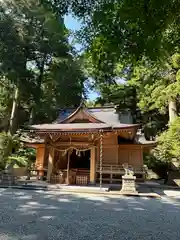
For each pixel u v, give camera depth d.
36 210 6.20
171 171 14.95
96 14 2.79
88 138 12.88
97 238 3.94
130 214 6.17
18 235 3.96
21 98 21.00
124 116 18.30
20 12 17.75
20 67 17.95
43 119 23.91
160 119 23.19
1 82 19.97
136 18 2.65
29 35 18.66
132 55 3.21
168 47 3.21
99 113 18.25
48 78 23.50
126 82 22.78
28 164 16.25
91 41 3.58
